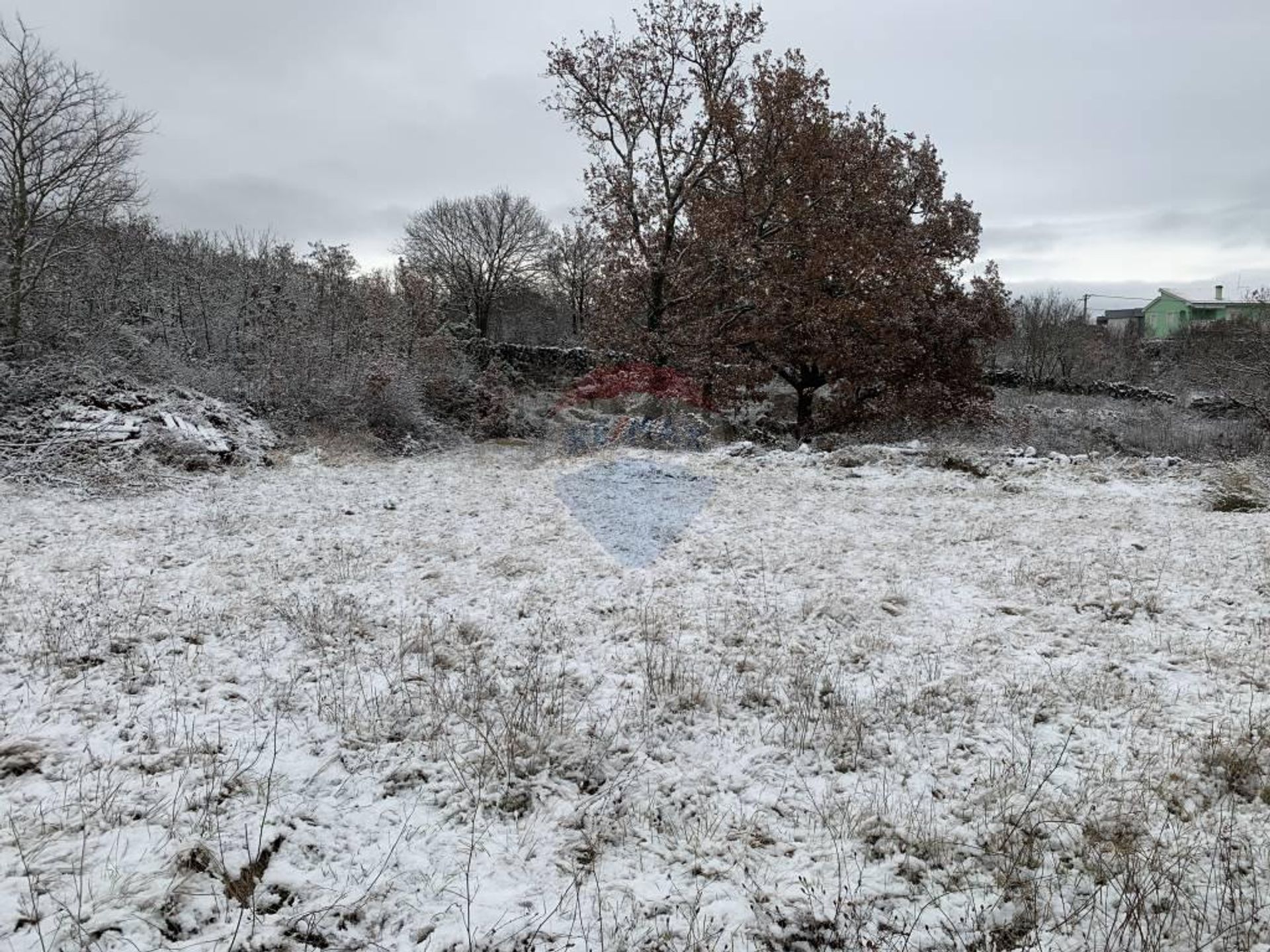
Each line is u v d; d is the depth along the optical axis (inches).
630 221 925.8
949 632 279.0
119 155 639.8
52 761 176.7
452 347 1021.2
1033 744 200.8
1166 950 132.3
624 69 883.4
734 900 145.3
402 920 137.9
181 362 716.0
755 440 892.6
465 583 326.3
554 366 1202.0
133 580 310.5
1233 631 275.3
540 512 471.2
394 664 241.9
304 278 936.9
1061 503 503.2
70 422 534.9
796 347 866.8
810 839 164.6
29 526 389.4
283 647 251.1
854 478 596.7
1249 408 816.3
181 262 867.4
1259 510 475.2
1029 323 1624.0
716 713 218.4
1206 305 2516.0
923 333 903.1
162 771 175.8
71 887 135.6
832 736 204.5
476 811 170.1
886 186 924.0
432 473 617.9
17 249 600.4
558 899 144.6
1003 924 140.6
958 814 172.4
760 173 883.4
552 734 199.8
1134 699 224.1
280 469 598.9
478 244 1806.1
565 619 286.7
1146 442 834.8
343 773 180.2
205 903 135.4
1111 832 164.1
